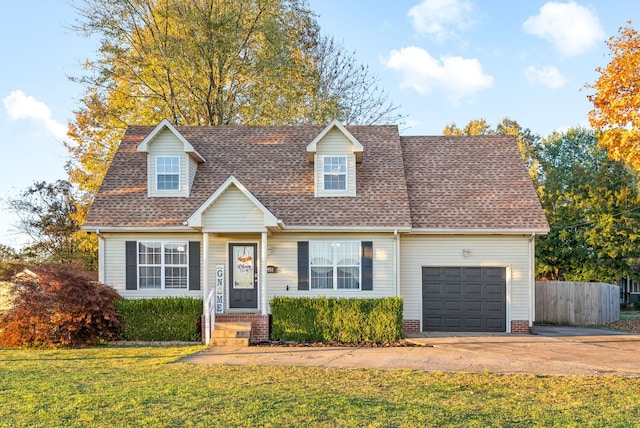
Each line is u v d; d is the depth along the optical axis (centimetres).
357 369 1258
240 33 3197
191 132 2342
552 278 3553
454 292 2016
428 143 2383
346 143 2036
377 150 2231
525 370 1255
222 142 2281
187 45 3123
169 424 809
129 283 1920
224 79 3294
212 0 3153
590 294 2428
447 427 812
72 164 3462
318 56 3847
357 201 1991
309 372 1217
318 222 1898
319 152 2034
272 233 1941
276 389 1029
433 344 1677
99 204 1969
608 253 3203
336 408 896
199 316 1812
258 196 2009
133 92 3319
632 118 1656
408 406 916
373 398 969
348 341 1756
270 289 1927
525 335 1911
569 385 1095
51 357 1452
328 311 1770
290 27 3544
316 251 1942
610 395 1017
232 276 1950
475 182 2161
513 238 2002
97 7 3075
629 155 1675
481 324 2003
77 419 831
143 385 1060
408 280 2019
